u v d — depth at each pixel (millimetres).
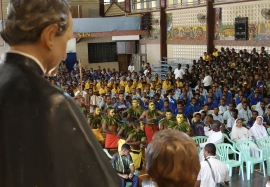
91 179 806
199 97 13031
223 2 18500
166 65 21797
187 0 20859
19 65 854
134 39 23516
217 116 10945
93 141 837
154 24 23375
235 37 17938
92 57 25219
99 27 21906
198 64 17672
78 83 15875
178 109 11469
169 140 1229
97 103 13484
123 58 25953
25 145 797
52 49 886
